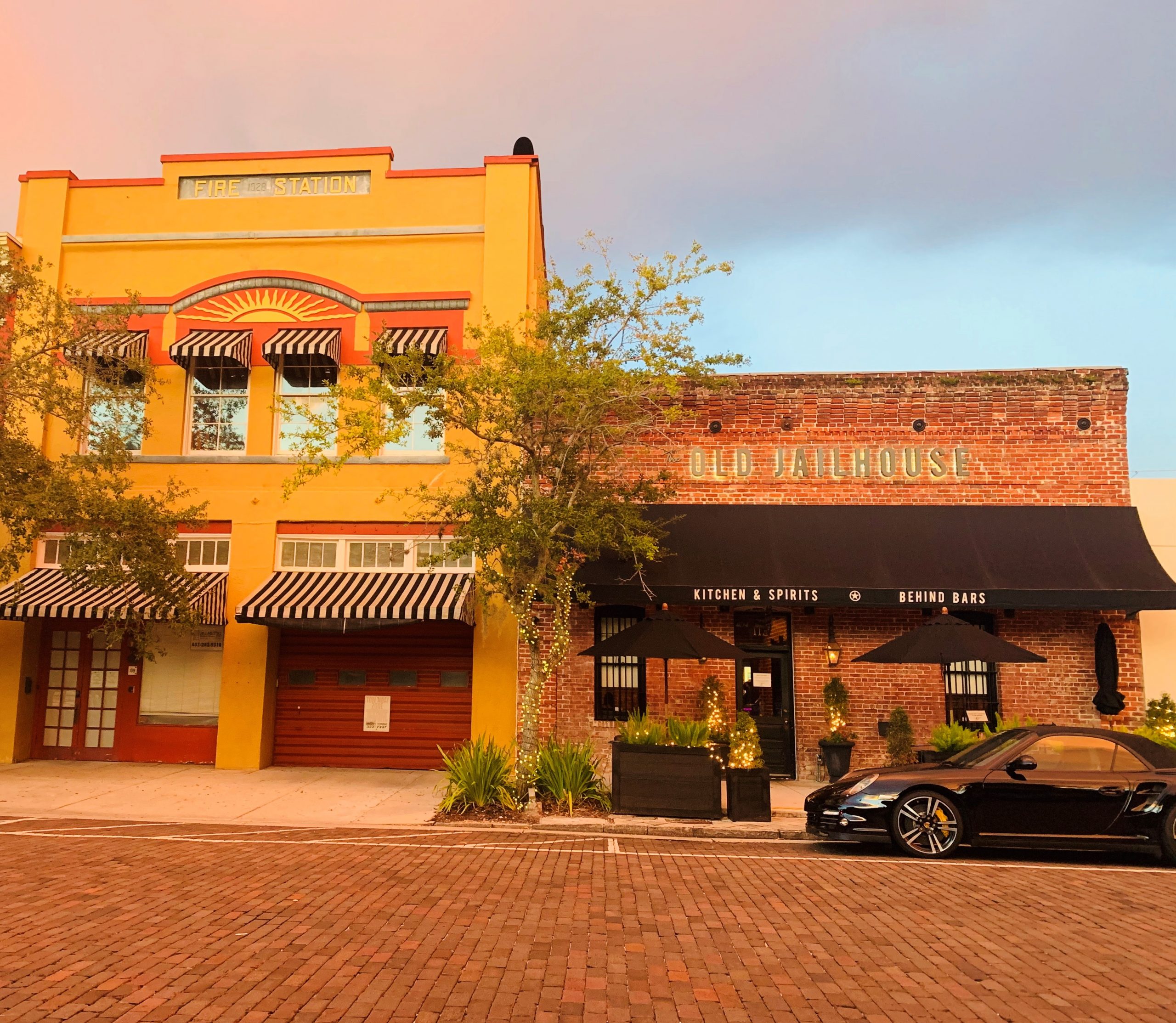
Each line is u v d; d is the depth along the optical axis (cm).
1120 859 979
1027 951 608
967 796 962
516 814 1175
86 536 1377
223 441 1678
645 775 1186
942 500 1590
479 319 1659
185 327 1689
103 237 1725
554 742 1295
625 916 692
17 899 707
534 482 1315
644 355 1263
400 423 1319
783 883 817
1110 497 1571
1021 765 968
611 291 1297
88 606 1438
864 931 657
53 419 1681
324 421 1416
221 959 564
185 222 1730
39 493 1266
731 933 649
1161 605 1424
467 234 1692
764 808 1162
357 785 1428
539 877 828
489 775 1208
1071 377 1598
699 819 1162
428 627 1628
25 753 1611
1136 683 1520
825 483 1609
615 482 1502
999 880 840
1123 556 1494
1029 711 1534
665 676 1563
